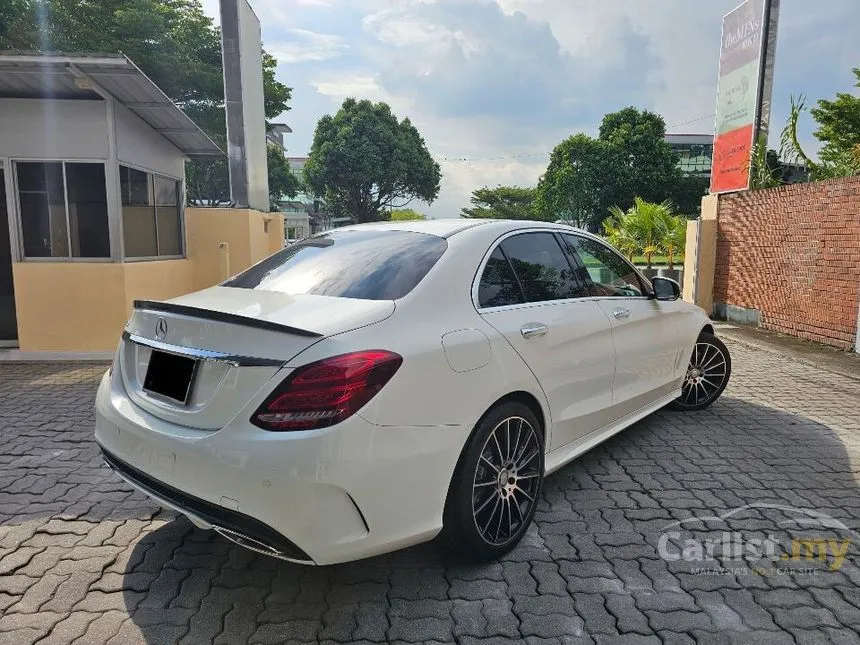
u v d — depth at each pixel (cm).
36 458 414
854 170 964
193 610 251
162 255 898
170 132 867
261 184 1228
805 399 577
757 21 1027
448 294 279
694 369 518
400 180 4544
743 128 1073
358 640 233
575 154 4891
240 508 219
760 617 247
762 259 1009
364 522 228
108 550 298
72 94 711
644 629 240
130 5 1994
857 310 795
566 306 343
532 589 267
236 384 227
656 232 1536
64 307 730
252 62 1166
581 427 352
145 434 247
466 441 264
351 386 221
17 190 726
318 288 287
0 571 277
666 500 354
